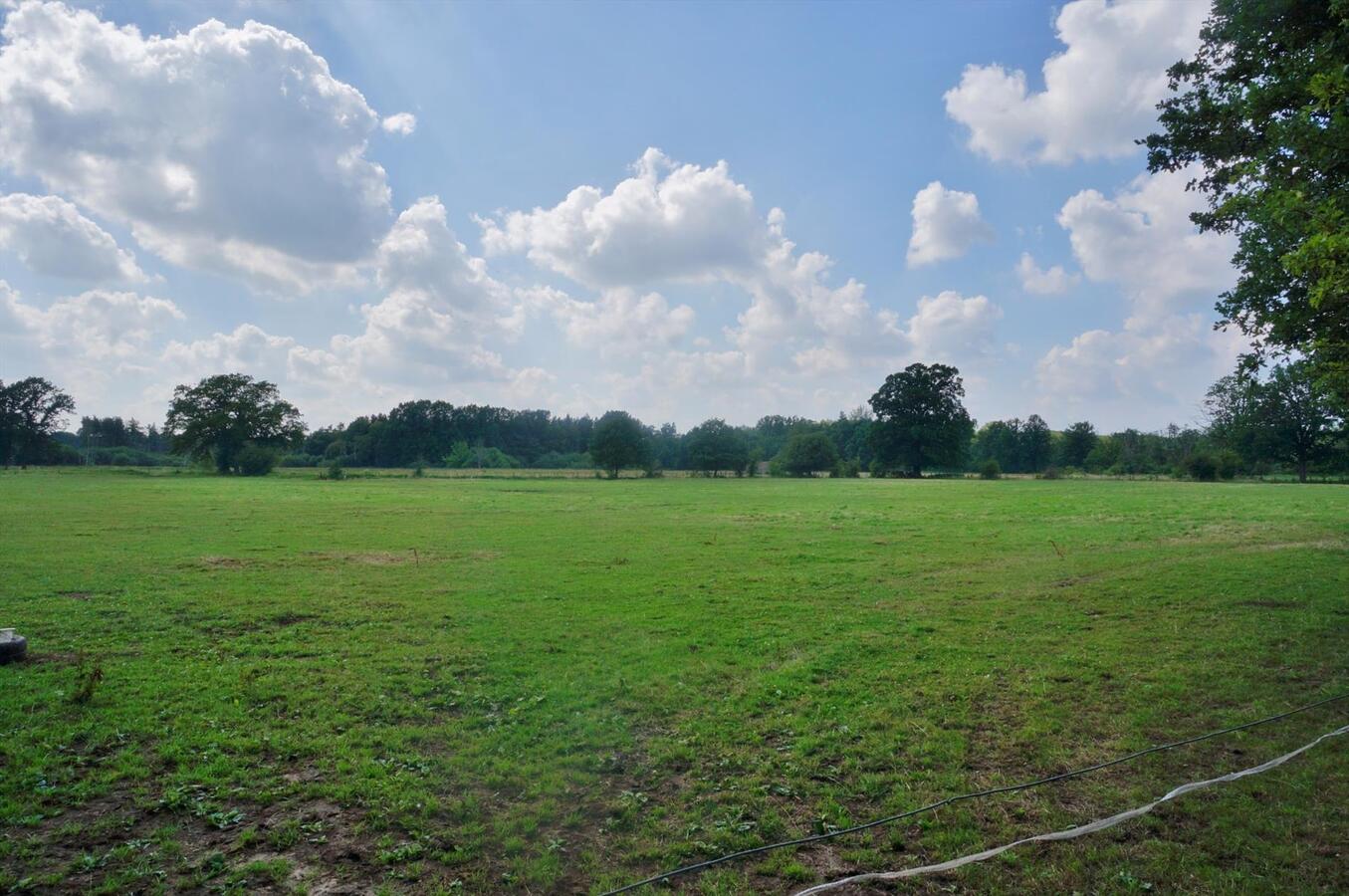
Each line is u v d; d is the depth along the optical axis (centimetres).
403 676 1012
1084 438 14275
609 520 3578
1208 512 3603
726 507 4447
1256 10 1191
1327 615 1291
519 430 19325
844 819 609
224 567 1998
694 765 721
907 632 1243
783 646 1163
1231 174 1273
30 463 13050
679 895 509
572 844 580
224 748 755
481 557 2264
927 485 7850
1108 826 583
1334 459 8594
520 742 780
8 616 1373
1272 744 736
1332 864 526
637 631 1278
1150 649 1101
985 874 523
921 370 11300
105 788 658
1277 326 1327
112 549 2342
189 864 543
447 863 550
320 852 564
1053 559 2094
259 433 11244
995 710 857
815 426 18812
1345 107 912
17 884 515
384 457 16488
